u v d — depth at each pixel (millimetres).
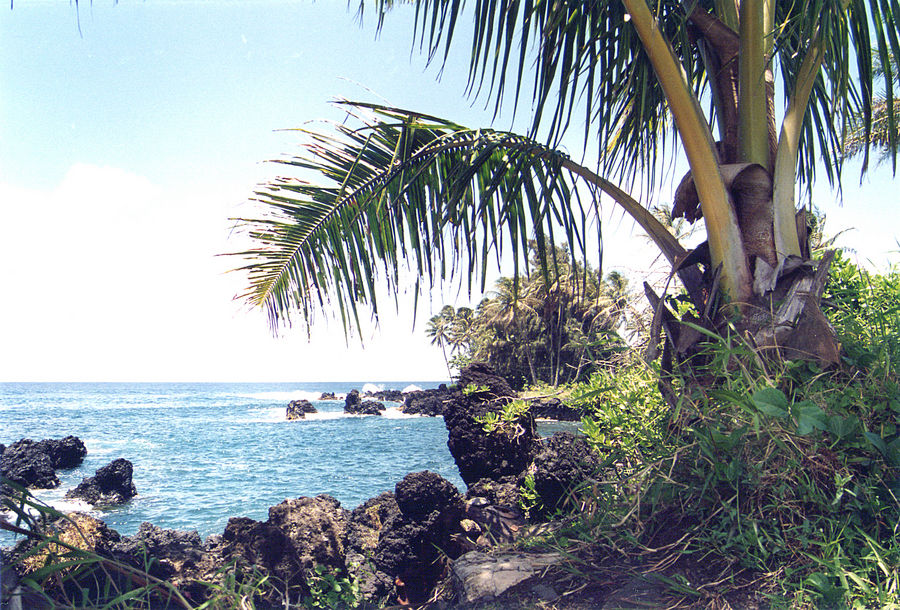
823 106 3959
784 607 1938
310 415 65625
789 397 2670
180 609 2029
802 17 2916
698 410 2605
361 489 20109
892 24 3094
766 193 3100
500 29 3254
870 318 3266
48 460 20688
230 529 4520
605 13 3219
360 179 3785
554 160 3346
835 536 2182
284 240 3906
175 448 34969
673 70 3051
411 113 3373
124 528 14172
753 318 2859
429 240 3697
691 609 2025
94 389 196250
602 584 2320
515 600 2314
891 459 2236
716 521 2424
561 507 4348
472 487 5512
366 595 4621
